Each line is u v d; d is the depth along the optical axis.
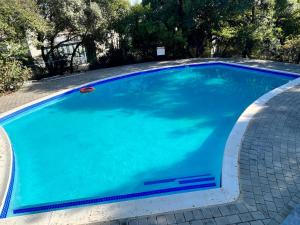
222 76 13.72
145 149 7.25
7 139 7.34
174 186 5.63
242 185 4.46
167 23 16.97
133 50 17.11
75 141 7.93
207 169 6.19
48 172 6.38
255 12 15.86
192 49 18.44
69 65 16.33
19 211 4.76
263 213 3.83
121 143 7.64
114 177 6.04
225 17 16.16
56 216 4.04
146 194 4.98
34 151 7.47
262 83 12.25
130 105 10.55
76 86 12.21
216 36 17.72
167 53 17.62
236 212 3.87
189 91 11.82
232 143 5.85
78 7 13.17
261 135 6.16
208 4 15.90
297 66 12.82
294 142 5.79
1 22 11.15
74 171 6.39
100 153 7.16
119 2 15.21
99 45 16.34
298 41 13.64
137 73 14.01
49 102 10.80
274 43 16.00
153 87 12.66
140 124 8.81
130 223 3.79
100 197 5.05
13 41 12.36
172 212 3.95
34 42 13.11
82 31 14.07
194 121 8.80
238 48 17.20
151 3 18.03
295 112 7.40
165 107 10.18
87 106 10.62
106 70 15.20
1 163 6.00
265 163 5.06
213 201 4.12
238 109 9.57
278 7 15.87
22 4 11.78
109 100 11.19
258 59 15.60
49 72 15.42
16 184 5.83
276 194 4.21
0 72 11.45
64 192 5.61
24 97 10.99
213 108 9.79
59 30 14.03
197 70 14.94
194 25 16.92
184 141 7.56
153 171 6.21
